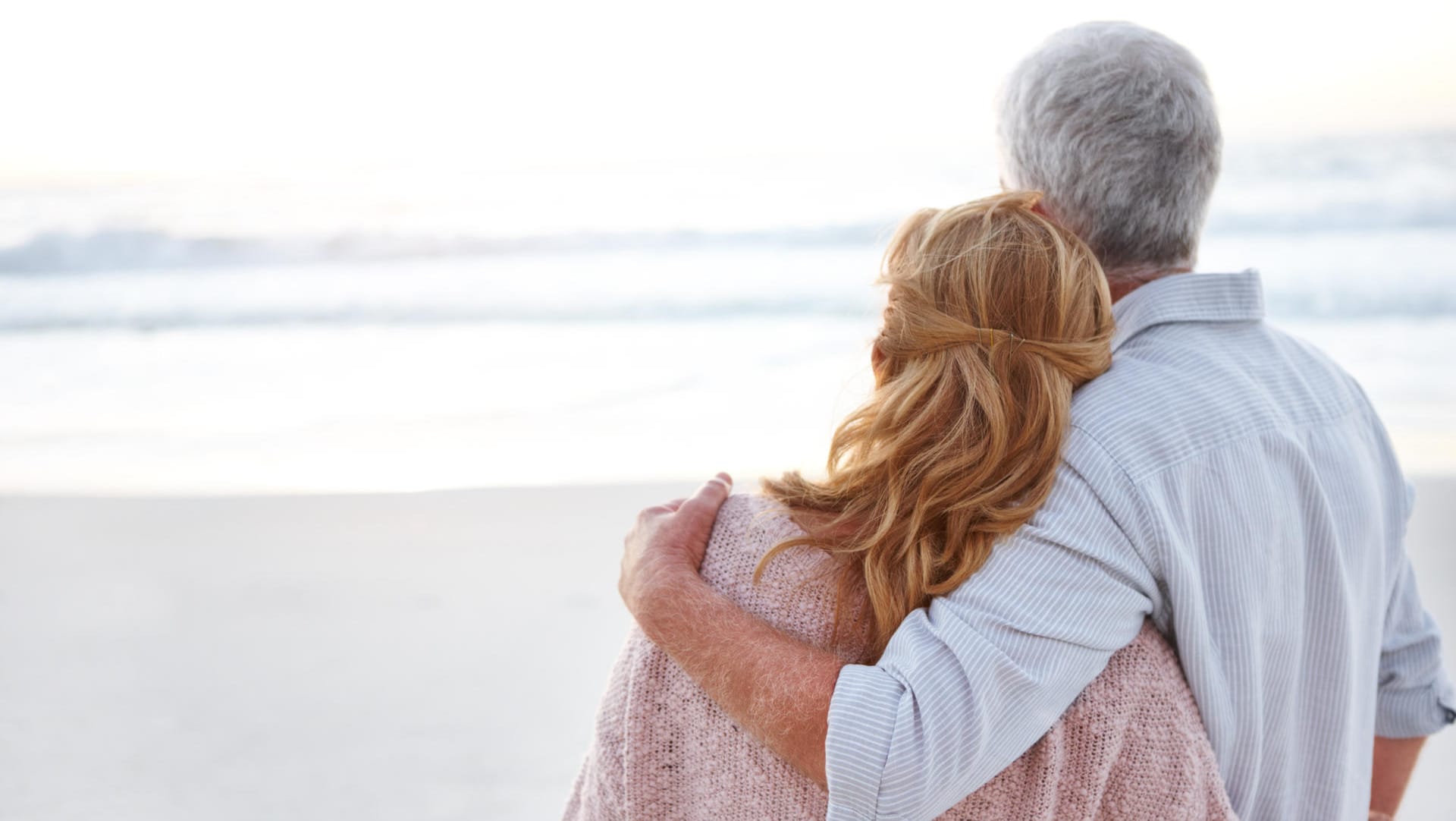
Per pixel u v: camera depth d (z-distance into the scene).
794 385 10.00
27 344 14.03
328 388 11.02
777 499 1.32
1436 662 1.47
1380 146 17.48
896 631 1.16
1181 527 1.16
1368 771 1.36
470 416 9.44
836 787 1.07
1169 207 1.34
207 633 4.96
